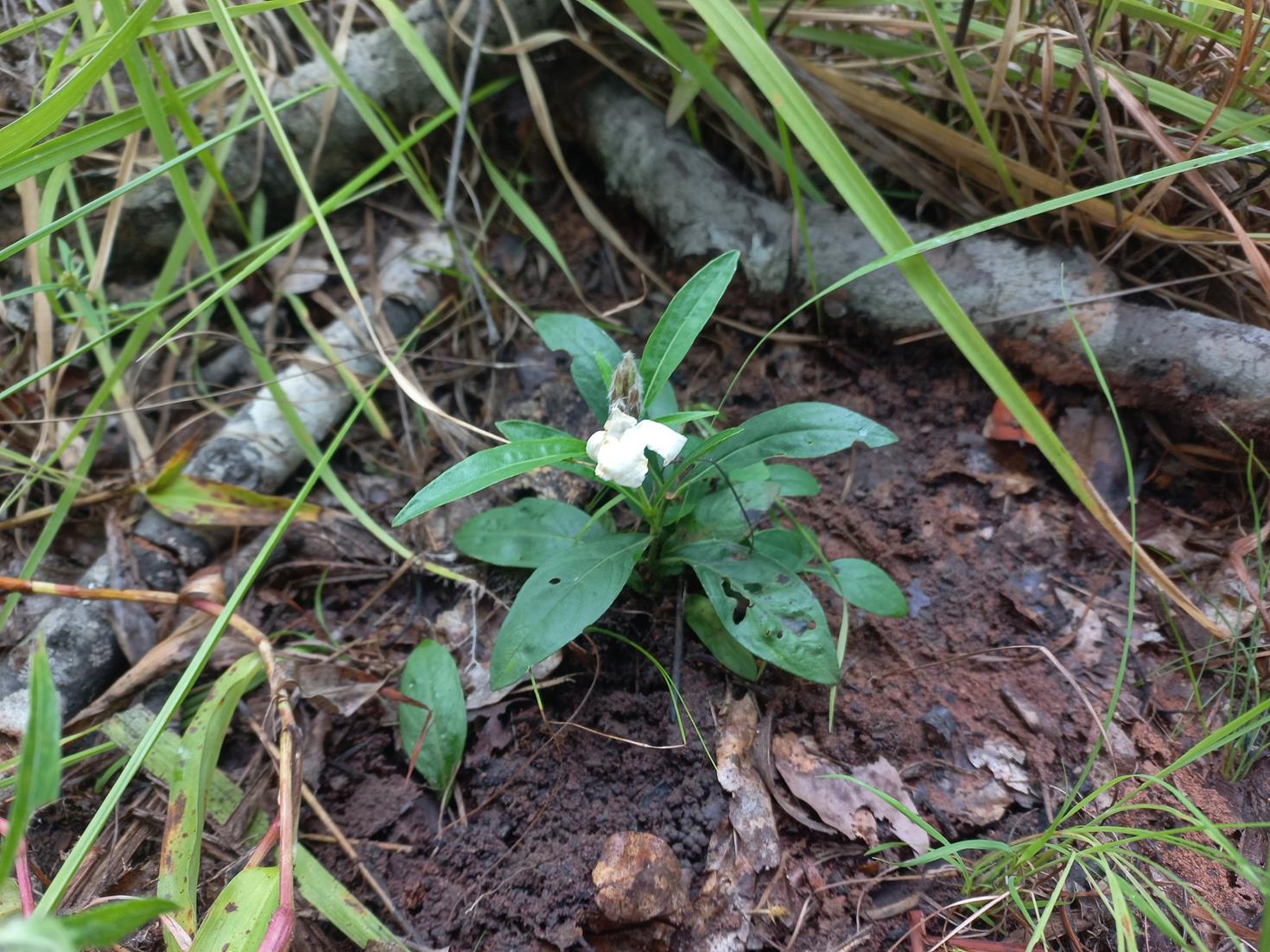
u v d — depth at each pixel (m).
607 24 0.42
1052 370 0.37
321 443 0.39
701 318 0.28
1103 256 0.37
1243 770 0.30
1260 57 0.34
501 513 0.33
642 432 0.26
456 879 0.28
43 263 0.34
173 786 0.27
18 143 0.28
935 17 0.33
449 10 0.41
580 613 0.27
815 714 0.31
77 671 0.31
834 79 0.39
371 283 0.41
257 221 0.41
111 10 0.31
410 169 0.39
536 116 0.41
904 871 0.28
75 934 0.18
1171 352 0.35
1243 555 0.32
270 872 0.24
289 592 0.34
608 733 0.31
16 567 0.34
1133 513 0.29
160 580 0.33
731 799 0.29
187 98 0.34
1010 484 0.37
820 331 0.40
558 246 0.44
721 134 0.43
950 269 0.38
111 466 0.37
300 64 0.42
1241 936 0.26
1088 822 0.29
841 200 0.41
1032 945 0.24
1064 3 0.34
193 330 0.39
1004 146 0.39
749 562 0.30
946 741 0.31
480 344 0.41
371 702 0.31
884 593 0.31
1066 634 0.33
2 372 0.37
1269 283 0.31
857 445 0.38
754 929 0.27
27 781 0.16
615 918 0.26
